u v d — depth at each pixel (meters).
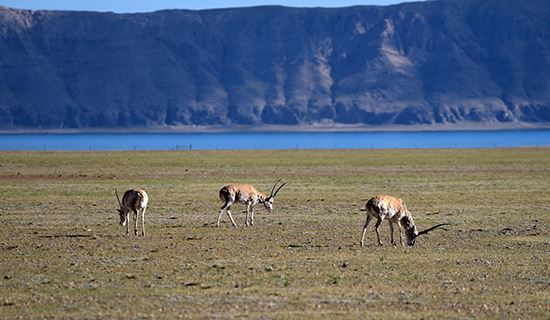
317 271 64.88
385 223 96.12
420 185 147.38
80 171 180.50
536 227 92.31
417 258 70.94
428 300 55.09
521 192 133.25
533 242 80.88
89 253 73.75
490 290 58.16
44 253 73.81
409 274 63.69
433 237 84.31
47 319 50.31
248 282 60.69
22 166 195.12
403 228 85.25
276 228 91.81
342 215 103.88
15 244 79.62
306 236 85.12
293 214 105.00
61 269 65.88
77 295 56.56
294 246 78.06
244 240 82.25
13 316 50.94
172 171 181.50
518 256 72.19
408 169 187.50
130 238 83.62
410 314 51.41
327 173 176.75
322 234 86.69
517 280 61.59
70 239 82.94
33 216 103.12
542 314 51.41
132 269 65.88
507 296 56.31
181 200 122.44
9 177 164.38
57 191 136.12
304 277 62.47
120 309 52.66
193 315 51.09
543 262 69.12
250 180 158.25
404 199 122.94
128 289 58.34
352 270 65.31
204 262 69.00
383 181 155.75
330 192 134.75
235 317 50.53
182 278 62.19
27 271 65.06
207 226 93.50
